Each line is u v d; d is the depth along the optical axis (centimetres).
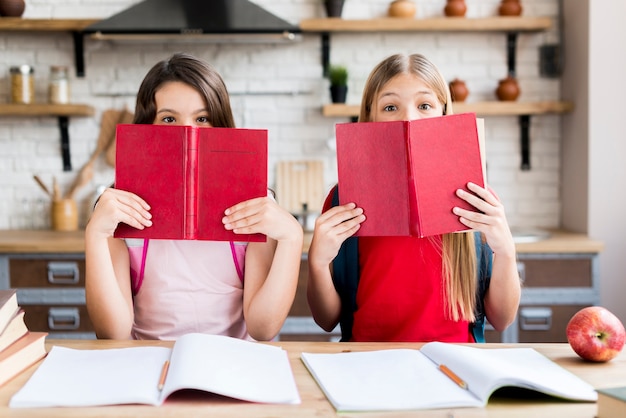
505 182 326
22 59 317
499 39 321
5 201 321
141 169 119
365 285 152
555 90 323
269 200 127
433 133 124
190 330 142
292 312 262
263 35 281
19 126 320
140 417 83
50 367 100
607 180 290
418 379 95
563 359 110
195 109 144
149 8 280
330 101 321
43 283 264
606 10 286
